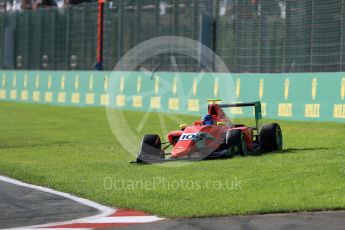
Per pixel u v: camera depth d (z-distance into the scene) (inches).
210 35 4313.5
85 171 2080.5
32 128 3720.5
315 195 1541.6
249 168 1905.8
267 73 3619.6
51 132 3481.8
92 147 2787.9
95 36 5413.4
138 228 1338.6
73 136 3257.9
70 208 1569.9
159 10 4766.2
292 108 3408.0
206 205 1507.1
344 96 3115.2
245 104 2247.8
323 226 1290.6
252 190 1636.3
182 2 4569.4
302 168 1847.9
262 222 1341.0
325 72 3289.9
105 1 5418.3
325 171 1791.3
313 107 3292.3
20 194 1768.0
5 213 1529.3
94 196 1688.0
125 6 5078.7
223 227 1312.7
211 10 4333.2
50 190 1814.7
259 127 2309.3
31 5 7170.3
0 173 2143.2
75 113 4645.7
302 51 3636.8
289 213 1411.2
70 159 2410.2
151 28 4835.1
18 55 6407.5
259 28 3944.4
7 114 4736.7
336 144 2413.9
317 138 2630.4
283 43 3767.2
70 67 5723.4
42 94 5841.5
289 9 3722.9
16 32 6437.0
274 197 1540.4
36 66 6151.6
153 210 1487.5
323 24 3479.3
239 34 4092.0
